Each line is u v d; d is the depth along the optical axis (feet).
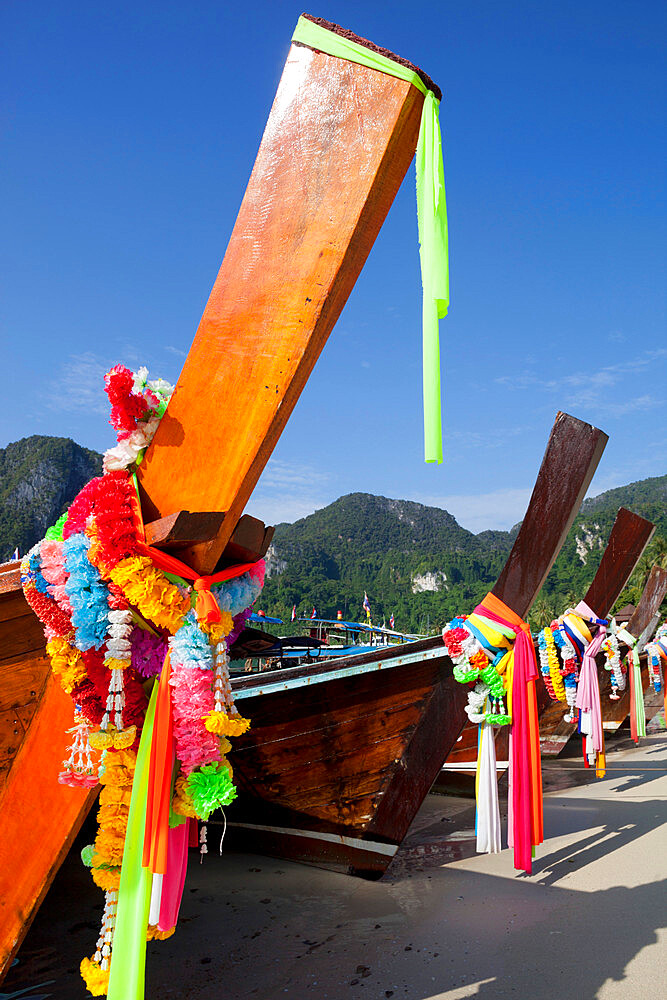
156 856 7.45
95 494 8.21
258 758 17.44
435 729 16.84
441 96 7.56
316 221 7.59
